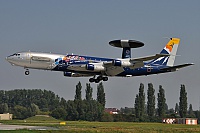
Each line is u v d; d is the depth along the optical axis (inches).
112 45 7682.1
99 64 7367.1
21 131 5275.6
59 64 7140.8
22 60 7027.6
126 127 7696.9
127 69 7706.7
